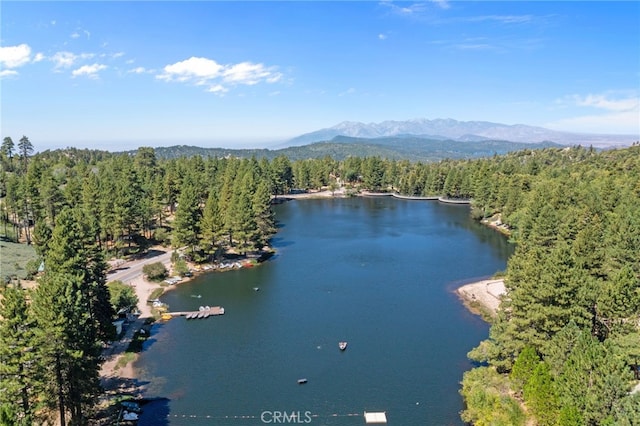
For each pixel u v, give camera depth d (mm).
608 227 92125
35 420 46312
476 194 197125
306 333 77812
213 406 56531
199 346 73062
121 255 119375
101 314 66938
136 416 53125
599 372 41344
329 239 151375
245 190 153250
